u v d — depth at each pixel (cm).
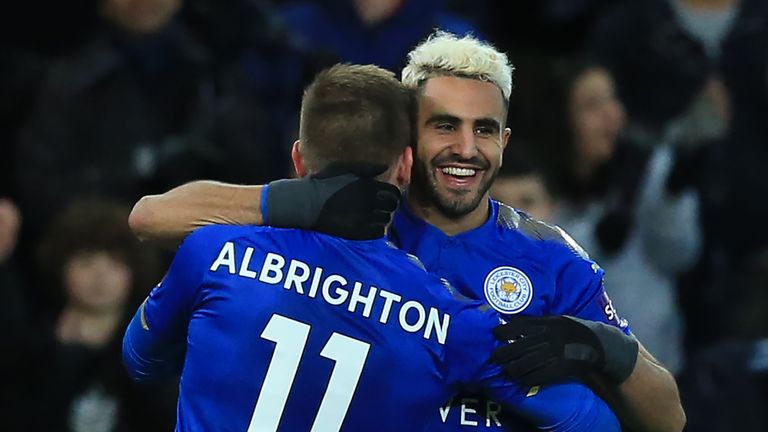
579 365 1427
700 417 2330
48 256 2395
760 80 2945
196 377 1412
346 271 1405
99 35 2680
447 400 1457
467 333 1412
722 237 2847
